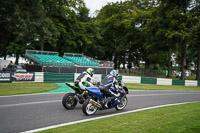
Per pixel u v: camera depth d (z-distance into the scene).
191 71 68.12
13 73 17.02
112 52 51.88
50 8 29.36
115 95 7.84
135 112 7.73
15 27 21.42
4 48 40.62
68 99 8.03
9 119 6.30
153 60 49.22
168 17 31.02
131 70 47.41
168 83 24.98
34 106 8.39
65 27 36.75
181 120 6.28
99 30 47.78
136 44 46.28
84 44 41.12
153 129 5.25
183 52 35.12
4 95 11.09
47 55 28.92
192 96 14.52
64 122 6.17
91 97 7.57
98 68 28.70
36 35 22.06
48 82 18.89
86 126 5.57
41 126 5.67
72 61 28.58
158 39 33.69
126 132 4.99
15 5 20.06
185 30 28.70
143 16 41.03
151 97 12.68
